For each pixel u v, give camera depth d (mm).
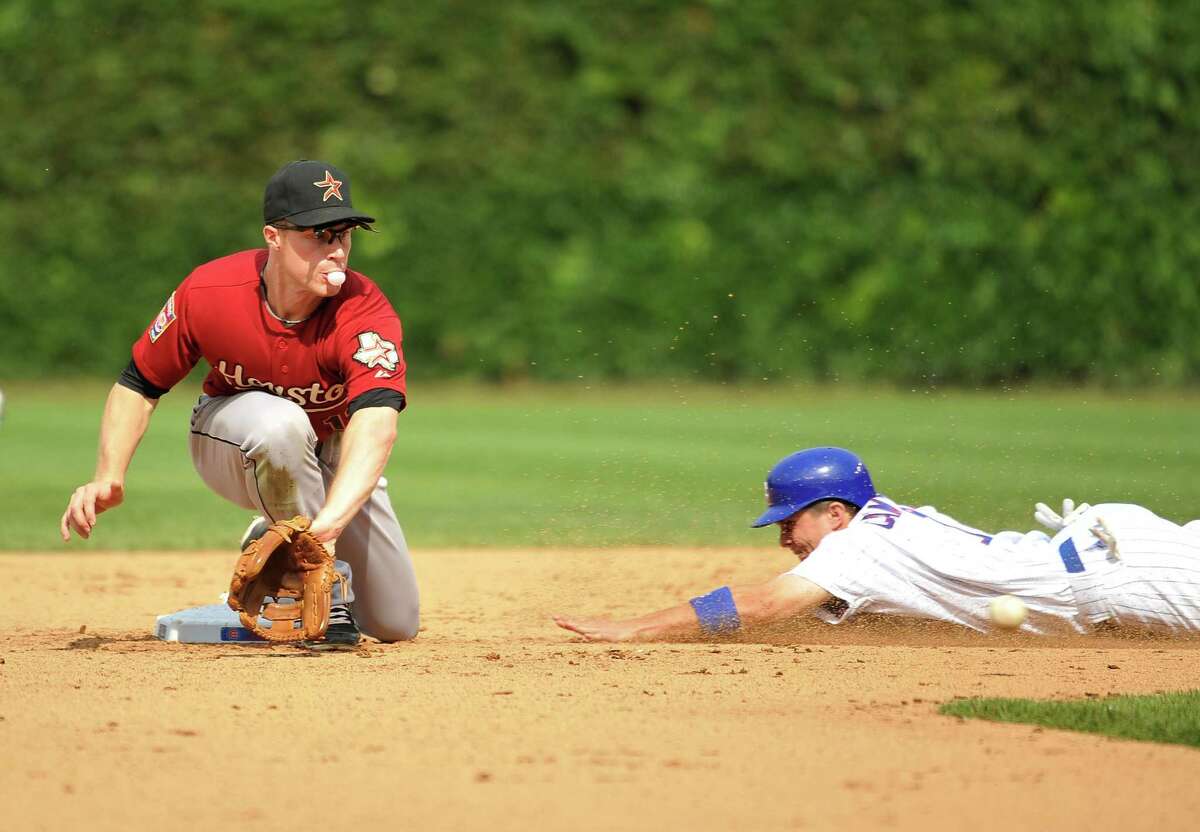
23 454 46844
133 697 13734
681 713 13219
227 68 72500
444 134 73562
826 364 75562
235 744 11891
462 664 15875
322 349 16375
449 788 10656
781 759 11555
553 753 11680
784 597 17250
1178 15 76625
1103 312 76625
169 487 41406
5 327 72062
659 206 74562
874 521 17453
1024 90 76062
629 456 47219
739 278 74938
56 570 26953
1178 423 58500
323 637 17141
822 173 75188
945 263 75562
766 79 75188
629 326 74812
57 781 10789
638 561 28250
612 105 74562
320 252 15656
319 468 17500
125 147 72062
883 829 9836
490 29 73750
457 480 42219
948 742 12172
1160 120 77062
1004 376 76438
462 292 73812
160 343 16547
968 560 17141
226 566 27812
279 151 72812
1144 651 16859
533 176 73812
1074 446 49031
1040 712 13219
